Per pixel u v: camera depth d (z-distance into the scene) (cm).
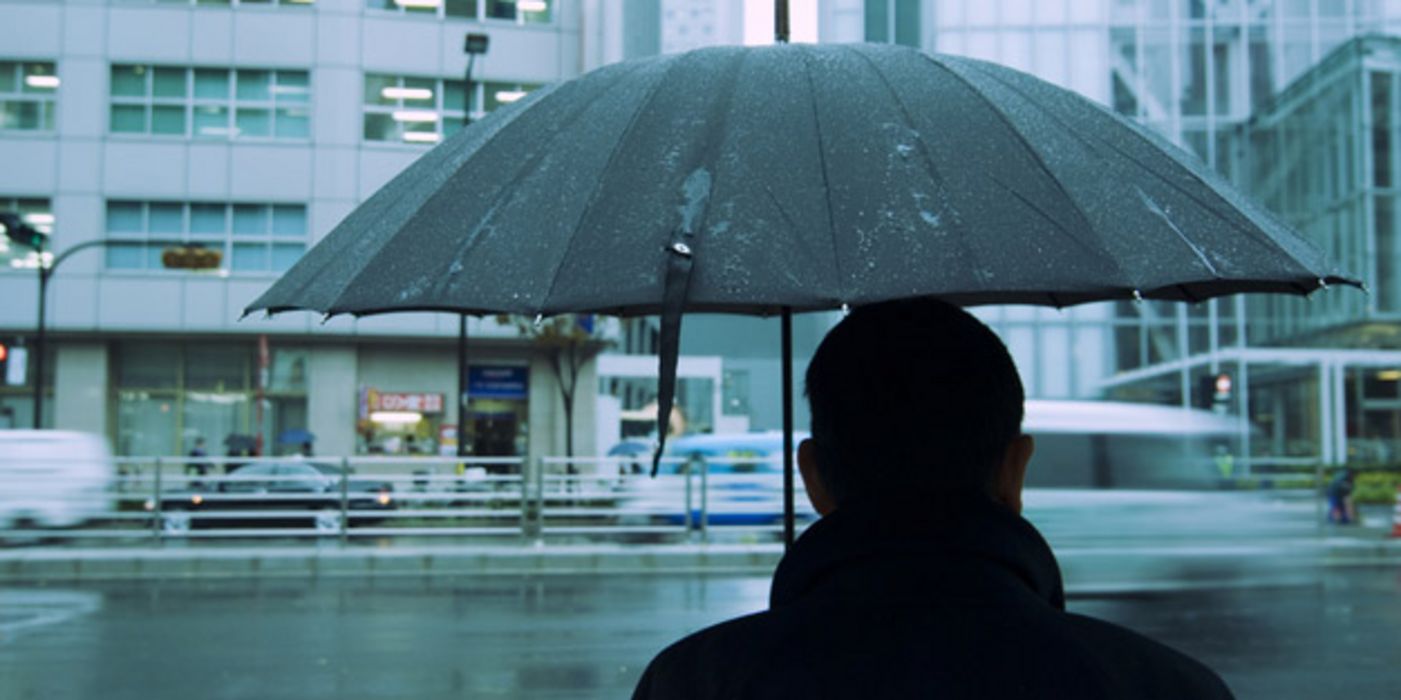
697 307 257
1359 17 3553
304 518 1927
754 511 1909
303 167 3138
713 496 1903
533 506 2030
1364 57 3425
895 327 150
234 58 3133
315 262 206
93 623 1189
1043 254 166
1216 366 2884
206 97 3136
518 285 172
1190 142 3569
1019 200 174
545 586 1502
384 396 3178
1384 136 3406
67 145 3070
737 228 166
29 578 1584
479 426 3241
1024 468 159
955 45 3597
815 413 152
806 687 129
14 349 2441
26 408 3064
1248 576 1346
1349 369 3372
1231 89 3572
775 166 176
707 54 216
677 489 1908
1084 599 1292
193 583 1536
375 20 3189
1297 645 1043
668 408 154
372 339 3139
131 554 1647
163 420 3147
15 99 3078
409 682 891
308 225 3134
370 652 1019
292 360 3166
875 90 194
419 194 204
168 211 3100
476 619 1210
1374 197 3394
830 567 140
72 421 3058
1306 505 1822
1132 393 2786
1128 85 3572
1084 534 1307
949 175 176
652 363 4066
